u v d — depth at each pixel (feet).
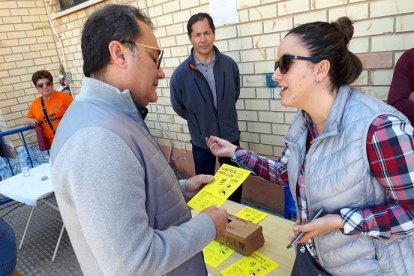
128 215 2.43
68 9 14.84
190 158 12.16
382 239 2.96
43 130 12.31
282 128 8.97
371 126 2.74
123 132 2.64
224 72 8.59
